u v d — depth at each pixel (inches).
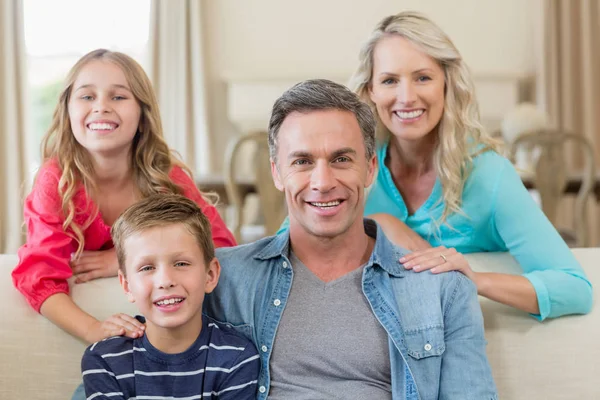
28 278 68.2
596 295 69.4
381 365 61.0
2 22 210.4
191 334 61.7
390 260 63.9
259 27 236.8
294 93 61.0
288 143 60.4
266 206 152.6
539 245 69.7
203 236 62.1
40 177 76.2
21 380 67.1
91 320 65.7
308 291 62.9
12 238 213.2
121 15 227.5
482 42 235.9
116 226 62.4
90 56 77.6
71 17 226.5
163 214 60.9
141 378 60.6
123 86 77.1
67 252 73.3
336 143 59.5
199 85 227.6
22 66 213.6
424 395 59.6
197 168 229.5
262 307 63.2
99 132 75.5
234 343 62.0
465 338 60.7
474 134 76.2
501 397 65.9
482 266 72.6
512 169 74.4
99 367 60.7
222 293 64.9
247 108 228.4
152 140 81.3
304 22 236.5
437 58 75.0
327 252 63.2
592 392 65.6
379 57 76.5
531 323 67.2
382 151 80.7
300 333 61.6
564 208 228.4
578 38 227.0
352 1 235.8
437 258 64.2
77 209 75.8
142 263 60.0
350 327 61.5
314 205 60.0
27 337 67.6
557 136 155.2
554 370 66.0
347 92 61.4
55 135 77.9
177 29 225.9
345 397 59.8
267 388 60.9
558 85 228.2
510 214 71.6
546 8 225.6
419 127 75.6
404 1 235.1
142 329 63.0
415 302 62.1
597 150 227.5
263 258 64.8
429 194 79.0
